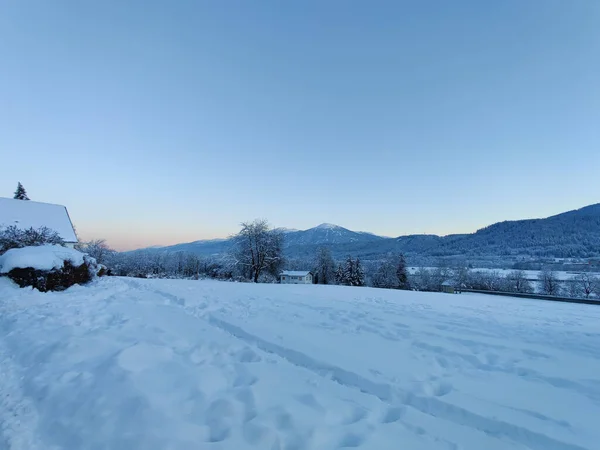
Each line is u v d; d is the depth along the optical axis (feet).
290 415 8.96
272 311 24.29
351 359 13.88
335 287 48.96
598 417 9.57
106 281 36.09
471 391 11.30
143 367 11.87
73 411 9.25
